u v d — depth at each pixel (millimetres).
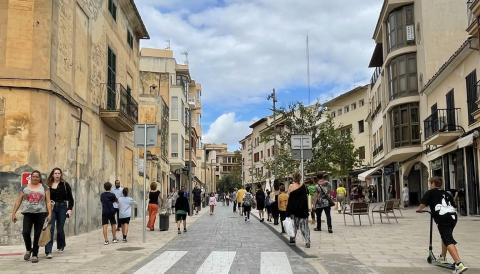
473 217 22344
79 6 17797
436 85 28875
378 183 49656
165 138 42562
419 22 33406
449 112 26297
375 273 8703
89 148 18859
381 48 43219
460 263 8586
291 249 12312
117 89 22969
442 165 28250
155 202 18906
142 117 36688
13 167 14320
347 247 12492
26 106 14609
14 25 14805
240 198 32656
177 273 8836
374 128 49062
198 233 17391
